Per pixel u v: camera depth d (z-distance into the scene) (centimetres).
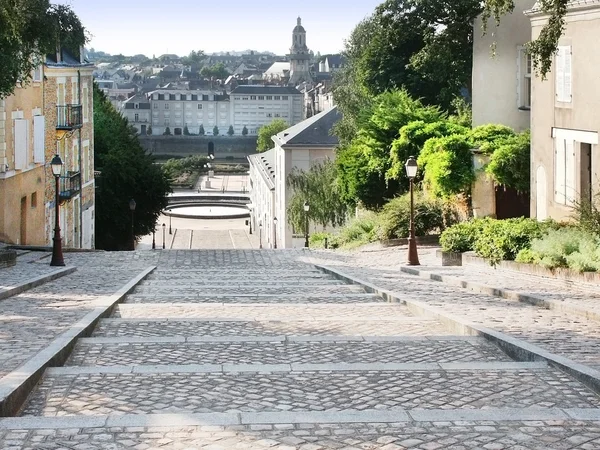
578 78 2250
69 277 2222
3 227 3406
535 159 2534
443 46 4719
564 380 769
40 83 3875
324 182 5481
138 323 1186
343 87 5538
